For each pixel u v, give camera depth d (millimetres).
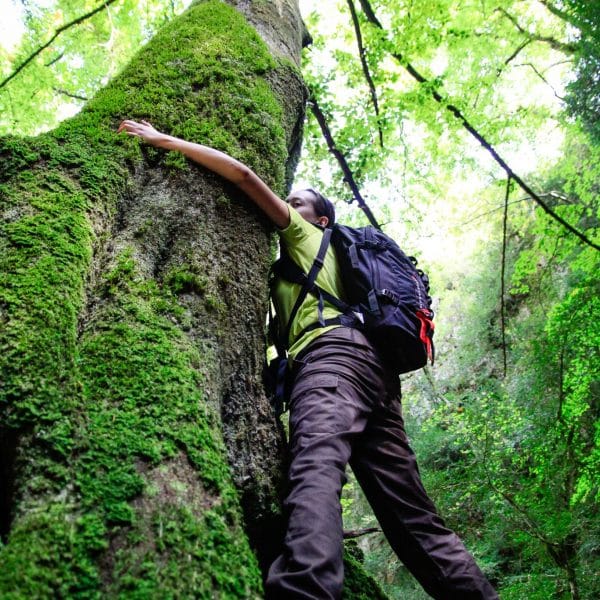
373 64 6164
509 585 6262
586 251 6250
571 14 6910
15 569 779
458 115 6062
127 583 833
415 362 1742
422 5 5848
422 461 8242
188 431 1113
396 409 1729
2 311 1100
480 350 10695
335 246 1888
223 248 1647
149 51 2154
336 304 1723
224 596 912
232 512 1073
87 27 6496
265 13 3096
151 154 1727
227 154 1842
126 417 1071
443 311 13375
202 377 1298
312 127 6594
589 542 5418
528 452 6387
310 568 1092
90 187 1490
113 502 920
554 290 8789
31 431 966
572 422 5984
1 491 958
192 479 1049
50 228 1303
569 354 6223
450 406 8695
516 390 7449
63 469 938
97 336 1229
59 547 828
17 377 1009
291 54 2994
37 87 6242
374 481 1661
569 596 5473
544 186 10516
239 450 1419
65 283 1210
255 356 1607
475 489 6590
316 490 1251
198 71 2076
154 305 1384
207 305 1486
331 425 1404
